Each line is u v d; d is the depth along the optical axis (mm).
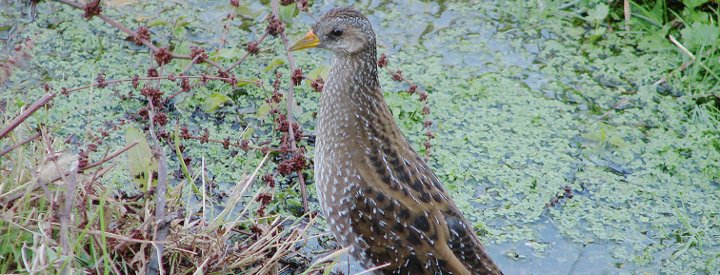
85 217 8891
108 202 9359
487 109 12367
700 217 11016
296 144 11516
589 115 12391
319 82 11625
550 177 11422
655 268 10367
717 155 11805
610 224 10883
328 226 10227
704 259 10500
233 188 10594
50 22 13117
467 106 12383
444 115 12203
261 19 13562
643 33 13594
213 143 11477
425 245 8875
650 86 12836
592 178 11453
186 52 12328
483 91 12586
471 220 10781
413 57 13086
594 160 11719
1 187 8641
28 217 8438
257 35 13227
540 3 14000
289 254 9852
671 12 13555
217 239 9305
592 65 13164
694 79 12734
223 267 9203
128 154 9914
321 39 9469
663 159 11766
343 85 9320
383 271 9203
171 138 11281
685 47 13047
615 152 11820
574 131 12109
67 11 13305
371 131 9211
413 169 9164
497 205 11023
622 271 10320
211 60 12312
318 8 13805
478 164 11516
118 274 8578
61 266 7930
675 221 10945
